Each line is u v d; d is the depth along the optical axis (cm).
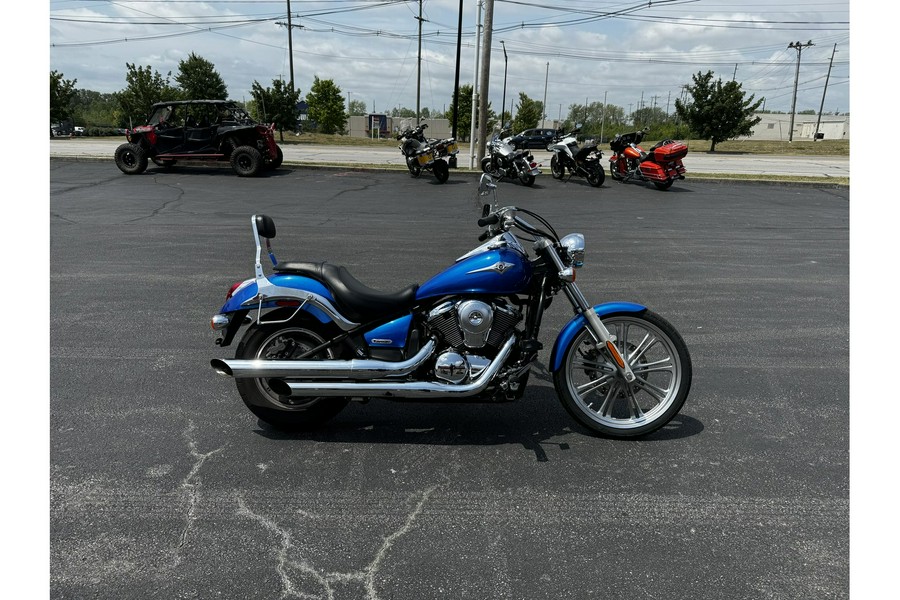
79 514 296
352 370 348
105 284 682
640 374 381
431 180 1770
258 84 4269
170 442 362
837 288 707
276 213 1171
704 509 305
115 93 5381
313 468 338
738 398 430
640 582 256
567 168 1781
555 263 360
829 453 358
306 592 249
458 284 350
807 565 267
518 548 276
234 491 316
